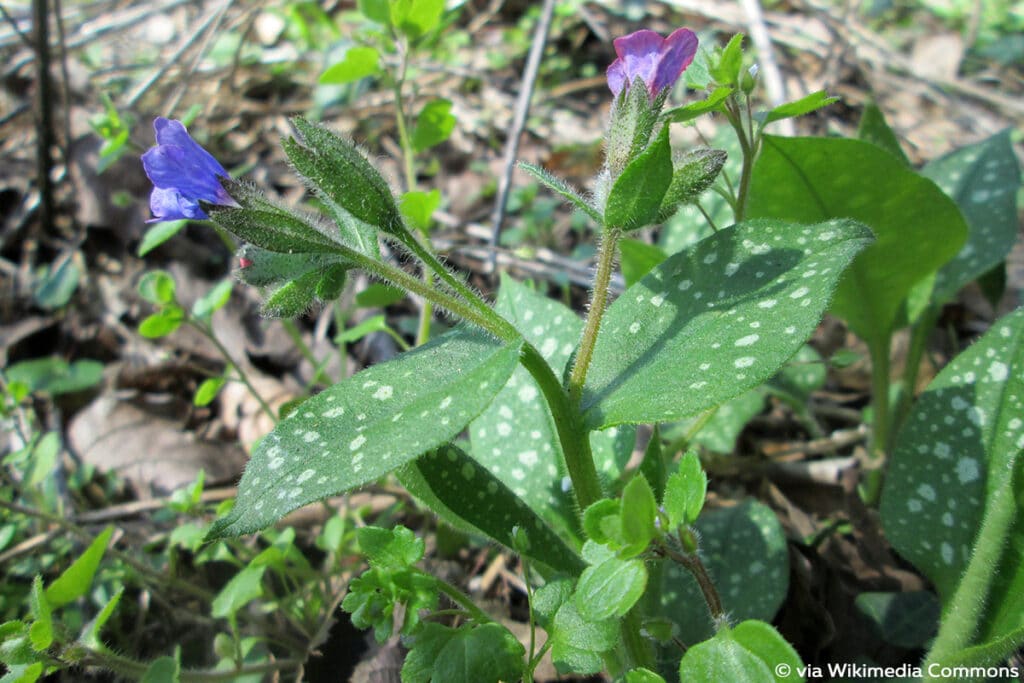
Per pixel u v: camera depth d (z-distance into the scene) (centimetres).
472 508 15
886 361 22
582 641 12
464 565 22
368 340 29
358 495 24
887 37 46
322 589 21
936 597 18
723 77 17
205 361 29
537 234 33
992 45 45
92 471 25
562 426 14
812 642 18
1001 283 24
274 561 19
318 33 45
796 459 25
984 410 17
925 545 17
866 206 19
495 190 35
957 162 25
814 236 14
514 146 30
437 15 24
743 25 42
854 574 20
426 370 14
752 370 13
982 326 28
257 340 30
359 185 14
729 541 19
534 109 40
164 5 44
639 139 14
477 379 13
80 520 24
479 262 31
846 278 21
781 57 40
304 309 14
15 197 35
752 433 26
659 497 16
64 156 34
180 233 33
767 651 11
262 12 45
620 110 14
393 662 18
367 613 13
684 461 12
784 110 17
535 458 18
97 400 28
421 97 40
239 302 30
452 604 20
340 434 13
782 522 22
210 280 32
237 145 38
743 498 24
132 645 21
